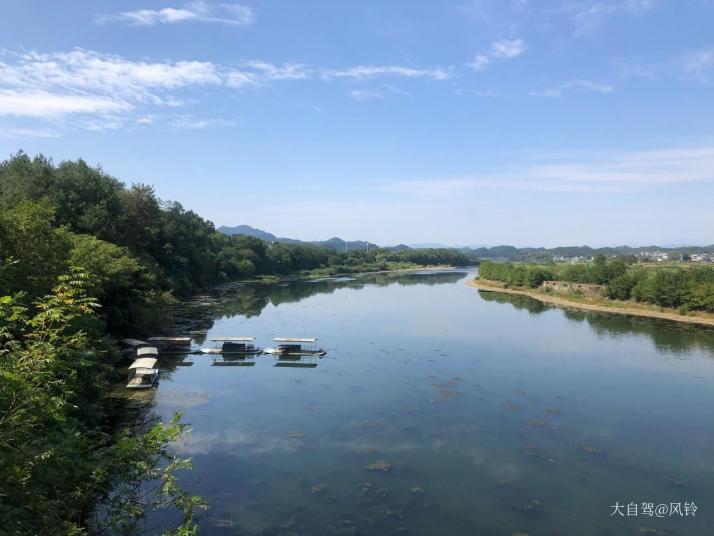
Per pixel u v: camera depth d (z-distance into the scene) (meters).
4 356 10.09
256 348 46.34
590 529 18.17
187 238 106.00
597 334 55.91
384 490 20.66
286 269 162.88
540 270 106.25
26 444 8.98
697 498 20.50
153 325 51.44
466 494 20.48
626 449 25.16
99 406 23.95
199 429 26.67
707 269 72.81
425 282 137.50
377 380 36.81
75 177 62.59
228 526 17.70
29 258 25.06
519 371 39.56
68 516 10.01
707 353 46.59
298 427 27.31
